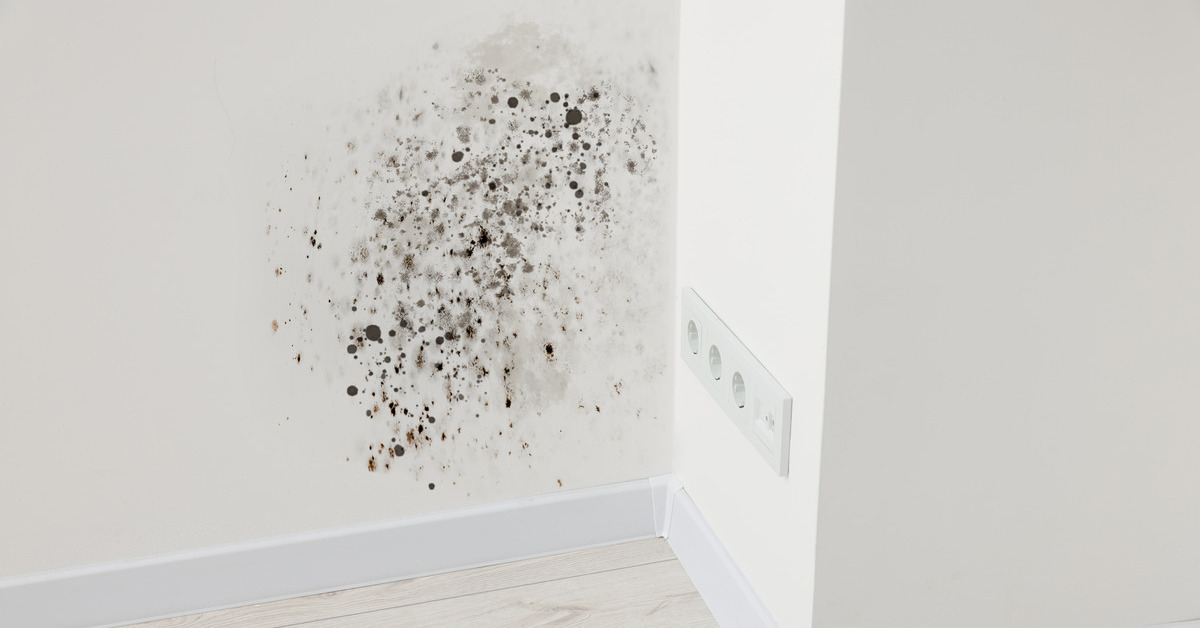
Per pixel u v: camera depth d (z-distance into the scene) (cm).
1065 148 103
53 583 136
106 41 116
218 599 142
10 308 124
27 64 115
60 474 132
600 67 131
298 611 141
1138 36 100
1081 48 100
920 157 100
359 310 134
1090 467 116
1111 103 102
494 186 133
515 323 140
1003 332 108
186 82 119
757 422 122
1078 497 117
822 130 100
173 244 125
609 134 135
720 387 133
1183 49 102
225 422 135
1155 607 124
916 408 109
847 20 94
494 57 127
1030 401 112
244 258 128
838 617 117
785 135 108
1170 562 122
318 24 121
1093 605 122
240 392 134
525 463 148
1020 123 101
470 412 143
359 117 126
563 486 151
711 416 138
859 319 105
